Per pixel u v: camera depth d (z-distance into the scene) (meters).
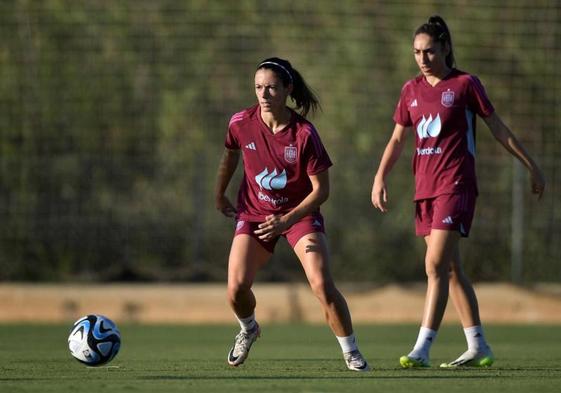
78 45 49.75
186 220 45.97
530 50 49.53
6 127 47.88
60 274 45.78
